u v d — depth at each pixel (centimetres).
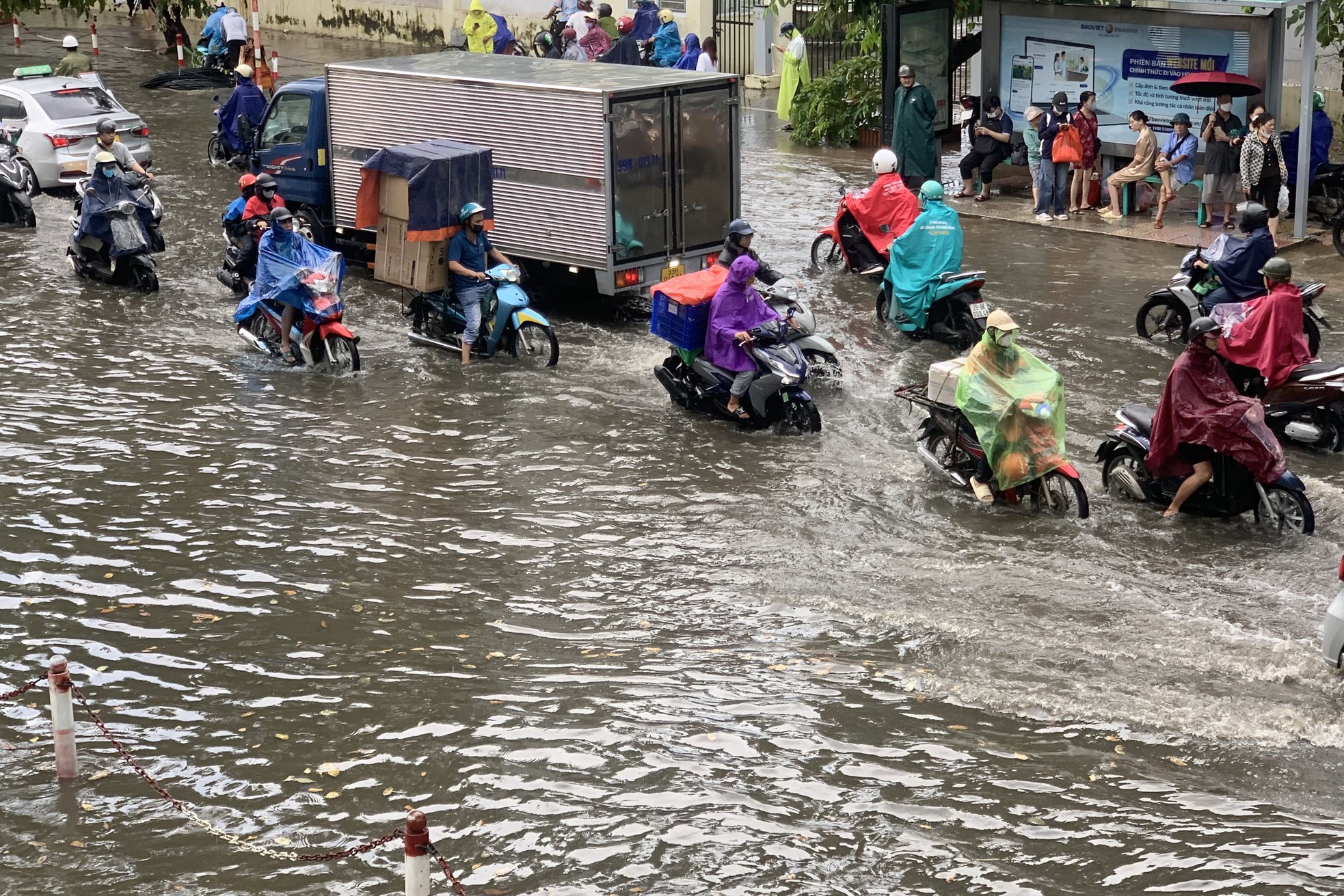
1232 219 2106
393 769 830
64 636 995
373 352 1631
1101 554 1095
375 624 1006
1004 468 1163
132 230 1852
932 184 1606
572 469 1283
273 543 1139
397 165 1563
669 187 1695
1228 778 805
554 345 1569
